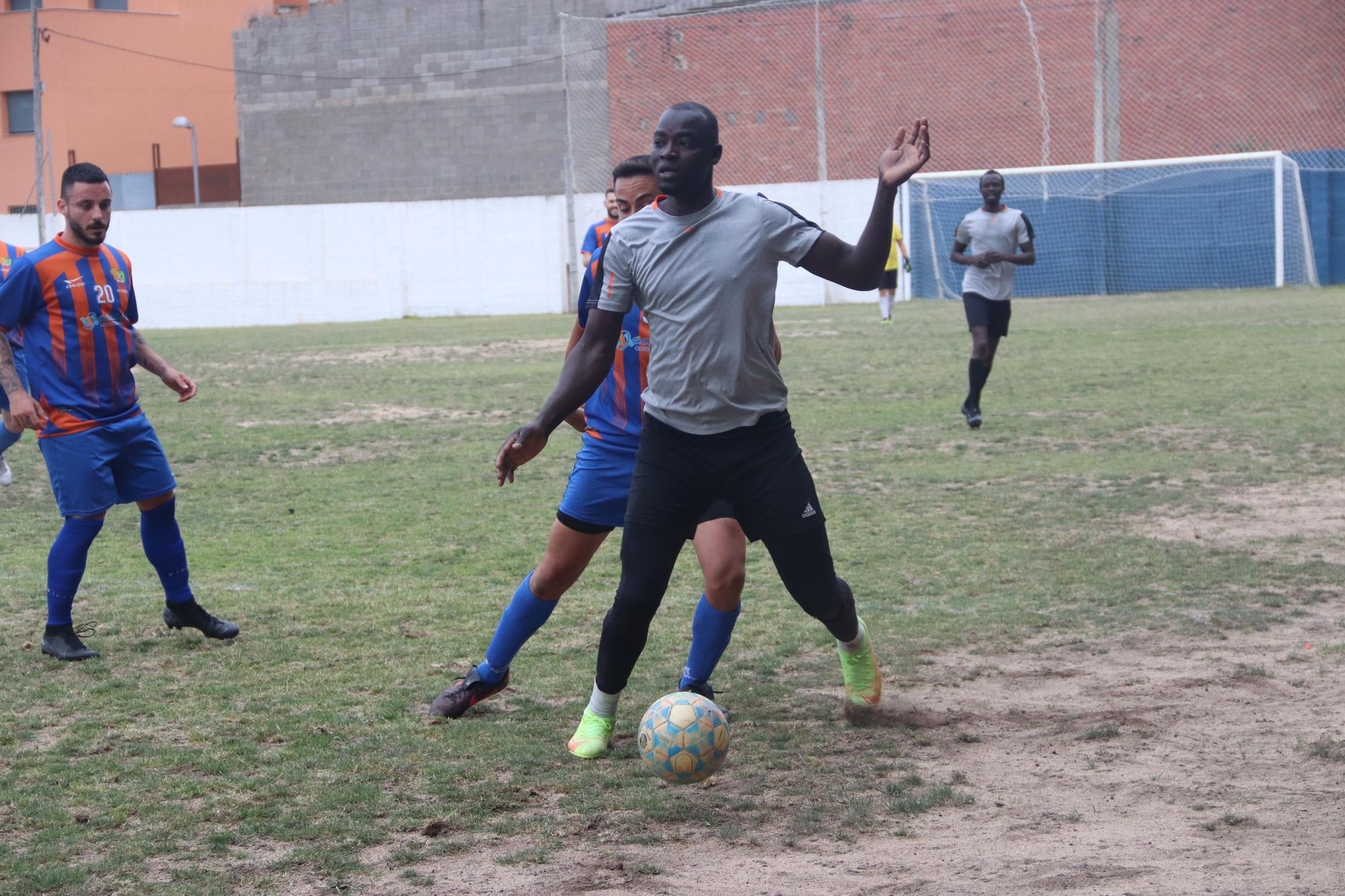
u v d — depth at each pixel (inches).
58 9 2326.5
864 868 170.6
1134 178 1659.7
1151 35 1664.6
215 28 2459.4
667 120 195.6
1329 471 476.7
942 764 210.1
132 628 305.4
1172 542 374.0
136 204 2214.6
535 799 198.2
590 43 1886.1
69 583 279.6
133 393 288.4
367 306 1820.9
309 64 2066.9
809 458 539.2
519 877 170.2
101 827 188.4
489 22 1966.0
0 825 188.9
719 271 197.2
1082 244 1684.3
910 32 1748.3
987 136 1734.7
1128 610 304.2
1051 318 1256.2
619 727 231.8
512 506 458.6
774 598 326.3
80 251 281.1
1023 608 307.6
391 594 335.6
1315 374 754.2
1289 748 212.7
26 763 214.7
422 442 615.2
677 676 261.9
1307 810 186.4
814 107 1785.2
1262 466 490.6
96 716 240.2
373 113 2043.6
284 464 562.6
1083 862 170.1
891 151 192.7
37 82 1755.7
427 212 1788.9
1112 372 799.1
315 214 1815.9
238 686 258.4
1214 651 271.6
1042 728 227.1
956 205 1710.1
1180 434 568.4
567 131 1722.4
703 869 171.6
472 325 1558.8
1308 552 358.3
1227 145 1657.2
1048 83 1705.2
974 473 494.6
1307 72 1626.5
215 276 1845.5
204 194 2198.6
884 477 492.4
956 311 1469.0
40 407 276.7
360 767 211.6
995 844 177.3
